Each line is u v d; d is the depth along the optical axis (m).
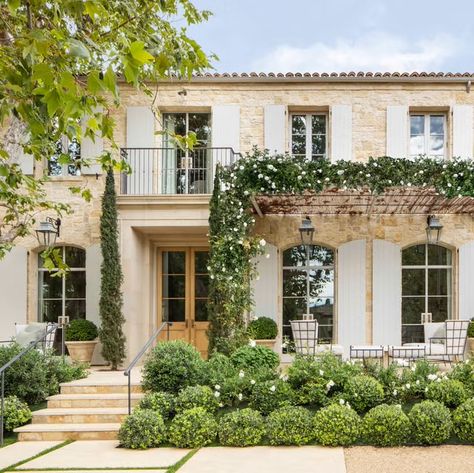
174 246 12.08
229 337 9.20
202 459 5.68
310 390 7.08
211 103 11.26
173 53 4.42
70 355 10.44
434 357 9.89
